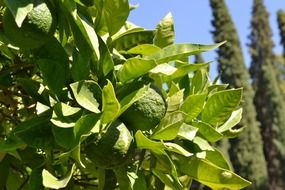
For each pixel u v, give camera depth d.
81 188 0.87
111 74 0.77
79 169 0.83
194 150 0.81
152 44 0.84
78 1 0.78
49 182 0.69
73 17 0.75
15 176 0.89
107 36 0.82
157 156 0.79
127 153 0.74
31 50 0.78
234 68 8.84
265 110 9.75
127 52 0.85
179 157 0.82
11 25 0.75
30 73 0.86
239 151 8.05
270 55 10.31
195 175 0.82
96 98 0.73
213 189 0.84
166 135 0.76
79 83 0.72
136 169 0.80
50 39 0.77
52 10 0.76
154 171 0.84
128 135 0.74
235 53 8.94
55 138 0.71
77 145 0.69
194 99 0.82
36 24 0.74
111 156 0.73
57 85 0.75
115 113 0.72
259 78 10.02
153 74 0.81
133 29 0.85
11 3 0.68
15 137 0.74
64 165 0.81
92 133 0.73
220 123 0.87
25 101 0.86
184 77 0.90
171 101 0.81
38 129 0.74
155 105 0.76
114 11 0.80
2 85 0.84
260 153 8.09
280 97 9.71
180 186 0.78
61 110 0.72
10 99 0.84
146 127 0.76
